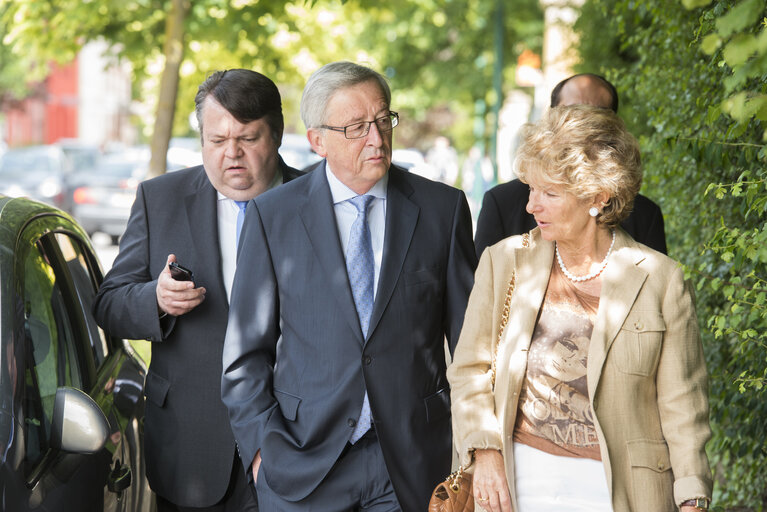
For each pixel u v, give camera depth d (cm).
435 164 3166
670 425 297
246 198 389
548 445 302
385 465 340
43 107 5575
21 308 322
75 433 314
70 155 2222
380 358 339
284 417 345
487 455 310
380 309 341
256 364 352
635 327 297
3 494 268
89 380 378
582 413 299
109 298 387
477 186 2644
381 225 355
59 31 1042
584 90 461
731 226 461
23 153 2212
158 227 392
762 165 393
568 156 292
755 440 450
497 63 2348
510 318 313
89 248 448
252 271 353
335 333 341
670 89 522
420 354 346
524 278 312
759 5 209
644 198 445
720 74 439
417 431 341
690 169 496
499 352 314
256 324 352
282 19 995
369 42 2816
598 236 307
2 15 1077
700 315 512
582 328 303
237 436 345
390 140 348
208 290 387
